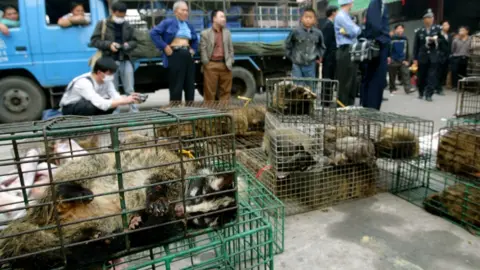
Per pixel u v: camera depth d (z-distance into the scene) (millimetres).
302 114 4090
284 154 3535
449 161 3809
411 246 2900
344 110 4867
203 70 7262
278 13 8750
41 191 2568
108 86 5324
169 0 7777
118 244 1847
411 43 15031
